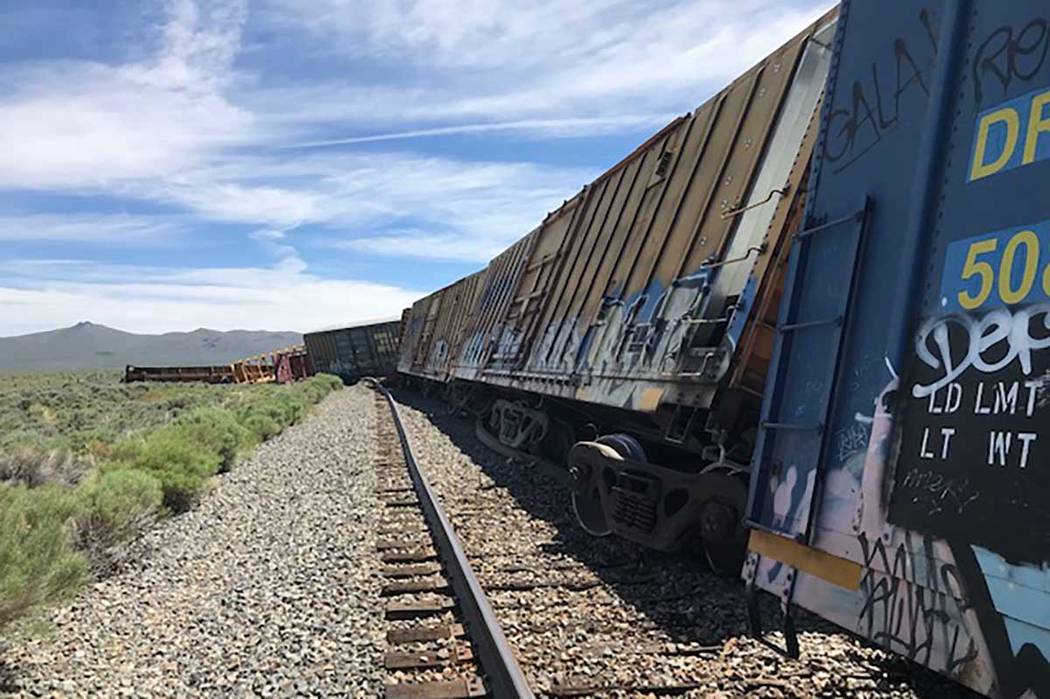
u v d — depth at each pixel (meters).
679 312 7.17
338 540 8.62
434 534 8.61
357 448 17.06
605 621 5.71
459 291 26.98
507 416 15.27
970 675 2.67
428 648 5.30
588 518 8.42
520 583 6.60
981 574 2.67
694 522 6.57
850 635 5.24
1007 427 2.67
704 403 6.05
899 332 3.26
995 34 3.09
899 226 3.51
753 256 6.09
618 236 10.34
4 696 4.75
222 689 4.81
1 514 6.24
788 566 3.82
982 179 3.01
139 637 5.88
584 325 10.34
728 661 4.92
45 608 5.93
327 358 59.66
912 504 3.03
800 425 3.89
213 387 50.44
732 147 7.49
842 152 4.02
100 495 8.50
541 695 4.44
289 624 5.92
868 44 3.96
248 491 12.46
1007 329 2.75
